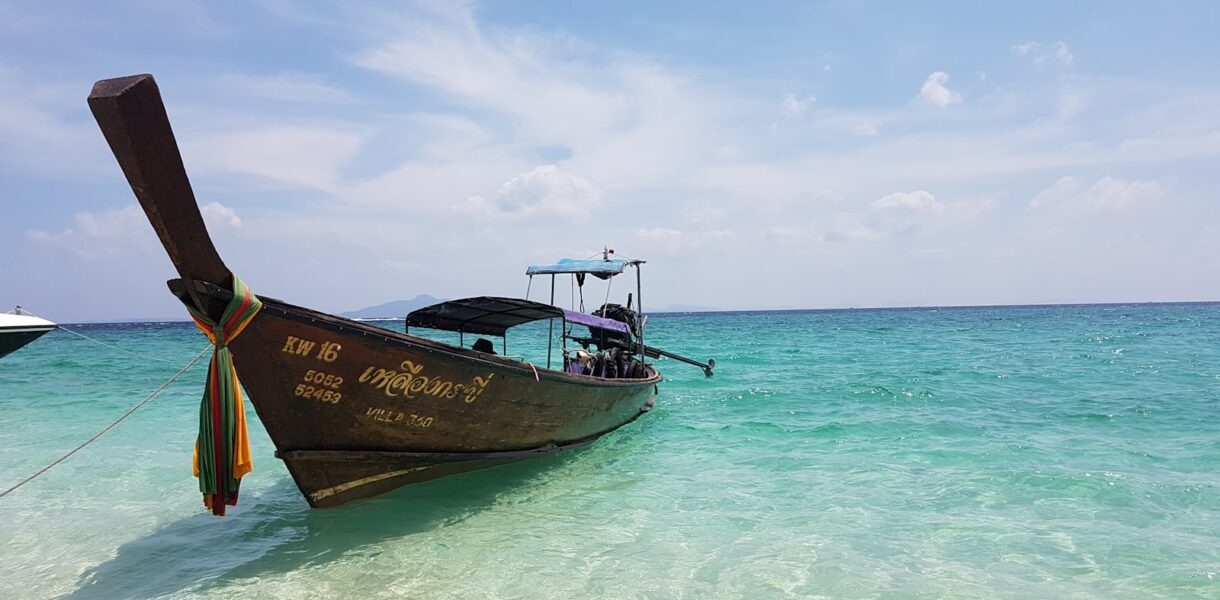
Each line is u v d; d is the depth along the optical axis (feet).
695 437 39.17
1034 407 46.93
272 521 24.91
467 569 20.53
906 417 43.73
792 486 28.86
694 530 23.80
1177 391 52.90
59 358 103.24
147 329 318.65
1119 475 28.50
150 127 16.44
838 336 164.66
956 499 26.53
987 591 18.67
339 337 21.29
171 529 24.30
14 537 23.62
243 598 18.63
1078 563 20.31
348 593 18.90
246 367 20.53
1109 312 437.58
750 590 19.01
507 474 30.48
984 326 214.07
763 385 62.54
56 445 38.11
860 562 20.81
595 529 23.98
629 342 46.60
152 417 47.47
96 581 19.93
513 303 31.37
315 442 23.17
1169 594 18.15
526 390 28.14
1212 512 24.25
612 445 37.29
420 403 24.45
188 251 18.13
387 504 26.12
